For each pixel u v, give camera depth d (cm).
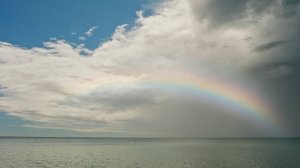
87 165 6506
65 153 10594
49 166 6344
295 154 9375
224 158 8019
